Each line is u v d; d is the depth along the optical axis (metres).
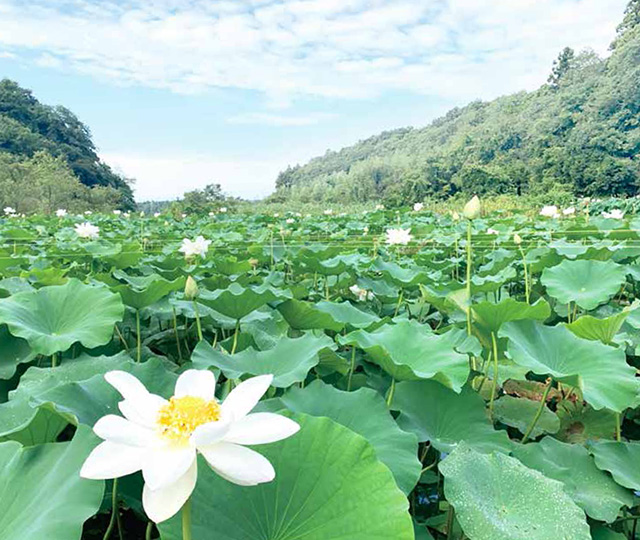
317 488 1.25
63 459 1.38
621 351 2.26
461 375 2.06
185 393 1.12
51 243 7.47
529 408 2.87
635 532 2.13
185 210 31.88
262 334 3.22
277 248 6.30
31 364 2.77
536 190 46.16
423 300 4.17
